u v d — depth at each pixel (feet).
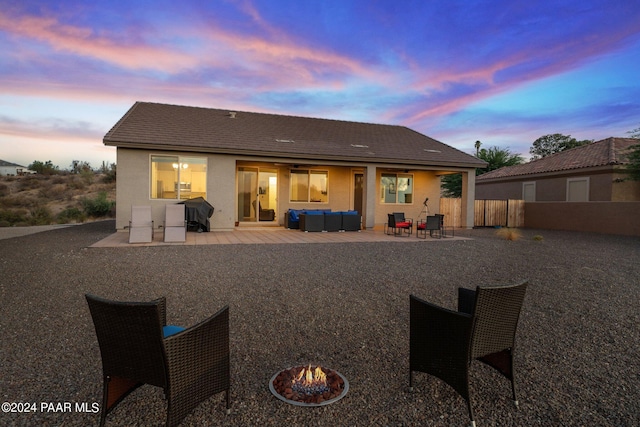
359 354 9.97
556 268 22.38
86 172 110.11
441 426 6.85
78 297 14.65
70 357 9.43
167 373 5.93
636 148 48.93
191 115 47.47
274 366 9.21
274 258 24.11
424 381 8.58
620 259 26.17
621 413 7.26
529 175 65.98
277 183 47.37
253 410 7.29
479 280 18.72
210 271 19.74
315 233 40.83
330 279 18.43
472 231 47.98
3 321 11.97
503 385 8.46
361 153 44.70
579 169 56.59
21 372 8.63
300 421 6.92
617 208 47.29
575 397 7.89
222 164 39.32
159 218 37.29
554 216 55.72
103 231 39.63
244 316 12.82
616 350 10.40
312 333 11.40
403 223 40.70
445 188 92.53
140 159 36.65
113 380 6.72
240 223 45.85
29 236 34.68
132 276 18.29
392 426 6.81
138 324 5.88
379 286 17.20
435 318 7.56
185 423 6.82
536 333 11.68
